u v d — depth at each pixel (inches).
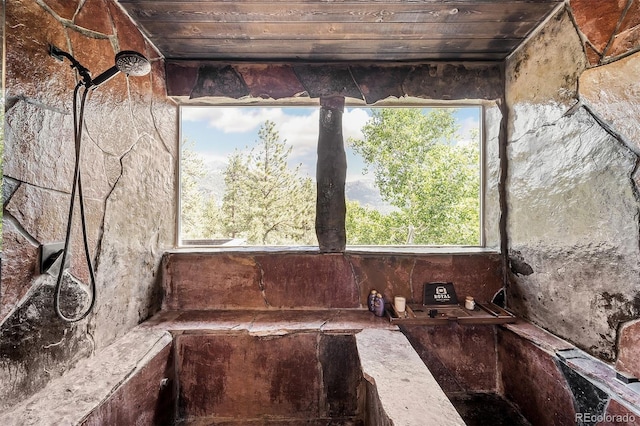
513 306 71.0
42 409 35.9
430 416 36.4
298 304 73.6
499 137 75.5
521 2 54.8
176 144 79.7
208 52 71.7
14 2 34.1
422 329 70.9
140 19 59.2
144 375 49.8
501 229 74.5
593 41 48.9
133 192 60.0
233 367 62.2
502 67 75.5
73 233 43.9
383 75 76.2
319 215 75.1
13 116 34.0
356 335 59.3
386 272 74.1
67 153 42.3
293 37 65.6
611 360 46.2
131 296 60.1
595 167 48.6
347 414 62.0
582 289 51.5
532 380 58.3
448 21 60.3
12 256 34.2
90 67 47.5
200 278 73.6
